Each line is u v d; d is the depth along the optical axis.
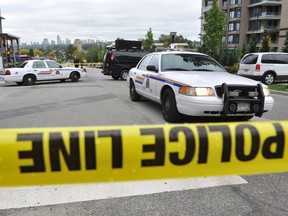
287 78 15.81
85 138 1.37
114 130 1.41
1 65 25.67
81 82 17.75
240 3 66.62
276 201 3.10
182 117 6.20
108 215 2.81
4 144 1.31
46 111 7.86
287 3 44.31
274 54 15.56
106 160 1.40
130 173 1.44
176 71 6.70
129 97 10.57
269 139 1.53
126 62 18.89
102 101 9.62
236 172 1.54
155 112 7.67
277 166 1.57
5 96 11.22
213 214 2.83
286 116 7.35
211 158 1.50
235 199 3.13
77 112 7.71
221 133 1.49
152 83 7.28
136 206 2.97
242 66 16.45
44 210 2.89
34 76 16.72
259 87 5.45
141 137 1.42
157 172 1.46
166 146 1.44
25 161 1.34
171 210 2.90
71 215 2.81
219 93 5.44
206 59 7.40
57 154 1.36
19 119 6.86
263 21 63.31
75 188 3.33
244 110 5.38
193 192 3.28
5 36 40.38
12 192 3.22
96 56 82.88
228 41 70.62
